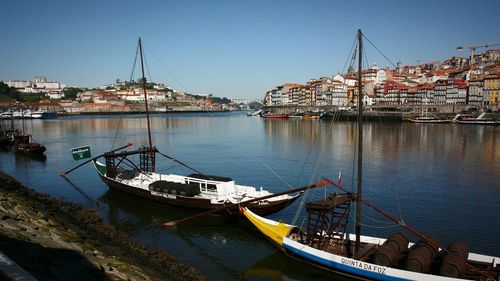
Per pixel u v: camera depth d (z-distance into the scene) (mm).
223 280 23391
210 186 37812
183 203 36344
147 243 29406
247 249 28391
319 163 64438
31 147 76938
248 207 32781
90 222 29672
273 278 23844
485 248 27906
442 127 133750
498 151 74688
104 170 50906
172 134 125938
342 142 93375
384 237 30234
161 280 17750
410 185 47562
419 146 83188
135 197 42281
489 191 44219
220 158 72438
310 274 24188
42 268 13570
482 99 169125
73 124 178750
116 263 17484
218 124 181875
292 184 49844
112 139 108562
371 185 47781
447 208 37719
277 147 87188
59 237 18609
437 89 192500
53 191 46125
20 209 21203
